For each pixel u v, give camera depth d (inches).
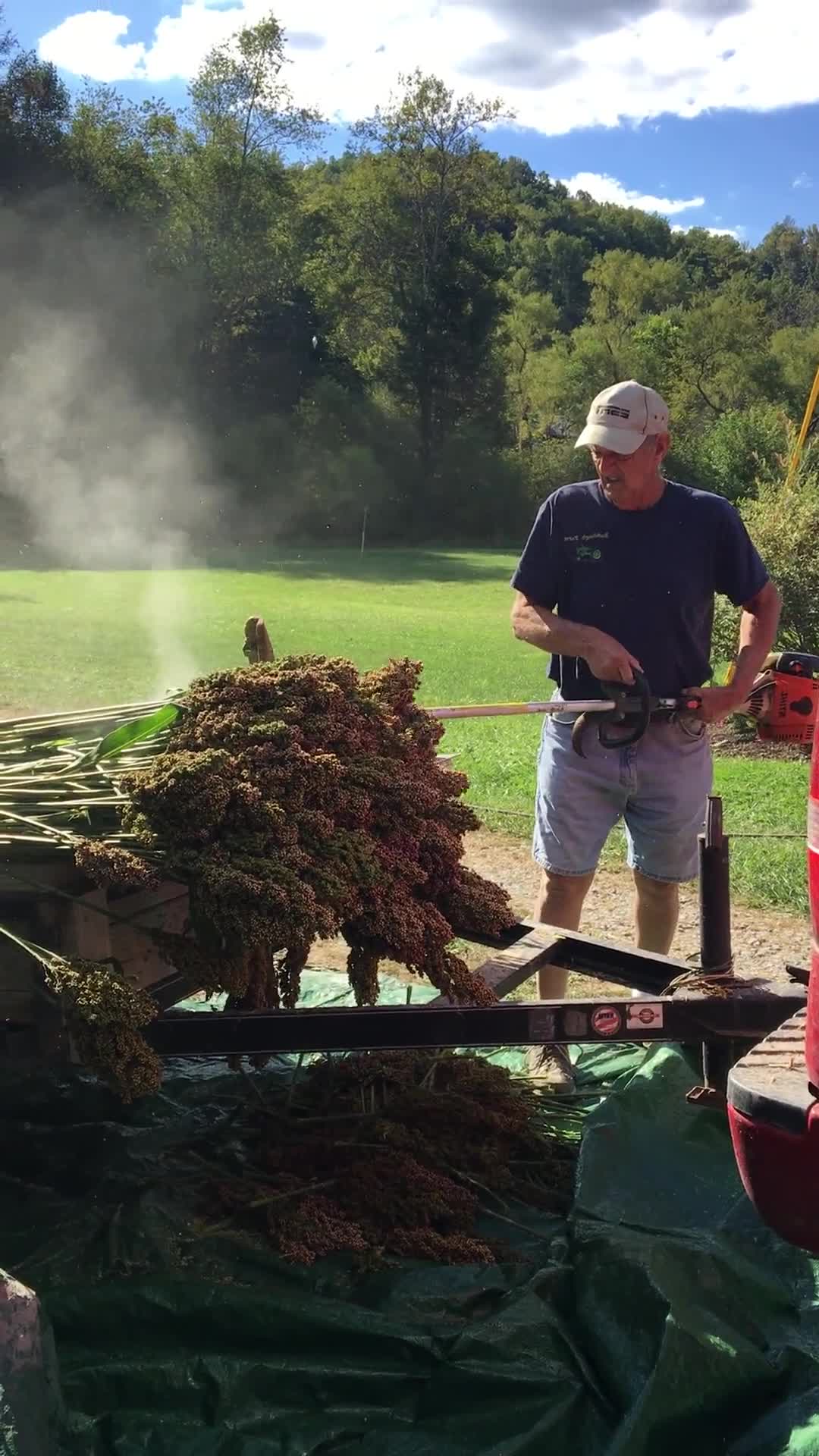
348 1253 119.6
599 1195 124.0
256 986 122.6
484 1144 137.7
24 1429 80.7
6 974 126.0
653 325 3454.7
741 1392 99.2
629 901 268.7
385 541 2513.5
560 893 176.1
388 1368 105.0
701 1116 135.0
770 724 169.5
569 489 168.9
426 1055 152.1
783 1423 96.0
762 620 168.9
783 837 317.1
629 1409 98.0
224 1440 98.8
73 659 641.0
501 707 158.9
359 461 2485.2
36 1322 84.6
